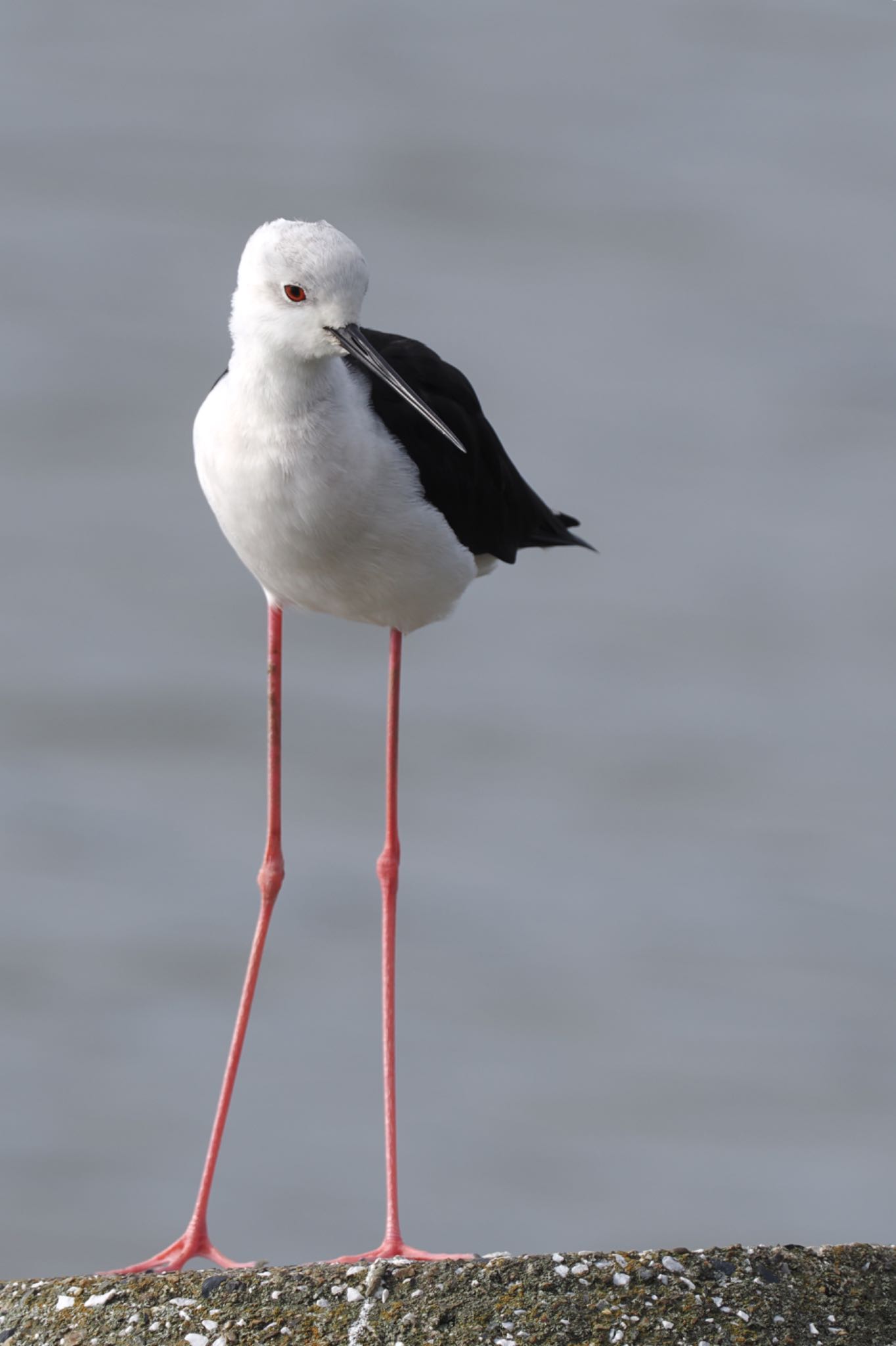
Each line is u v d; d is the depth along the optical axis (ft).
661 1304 28.60
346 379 34.86
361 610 37.45
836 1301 28.96
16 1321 29.40
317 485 34.30
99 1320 29.17
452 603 37.96
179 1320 28.99
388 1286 29.27
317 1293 29.30
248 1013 36.83
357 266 33.24
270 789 38.09
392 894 38.32
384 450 35.01
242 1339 28.50
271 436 34.09
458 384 38.34
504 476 39.81
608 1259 29.55
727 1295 28.84
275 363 33.60
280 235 33.27
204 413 35.29
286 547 35.32
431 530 35.91
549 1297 28.76
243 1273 30.01
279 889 37.76
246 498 34.81
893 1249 30.22
